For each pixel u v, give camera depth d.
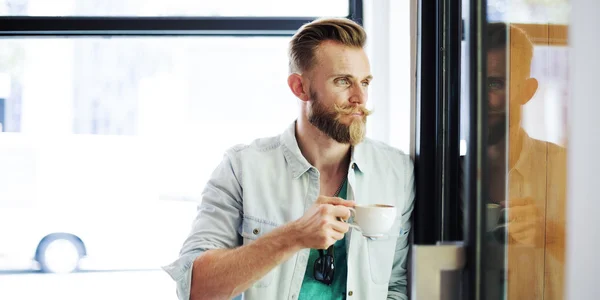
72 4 2.34
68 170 2.87
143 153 2.84
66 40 2.65
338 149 1.62
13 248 2.94
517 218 0.91
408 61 1.81
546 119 0.81
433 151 1.62
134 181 2.87
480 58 0.92
